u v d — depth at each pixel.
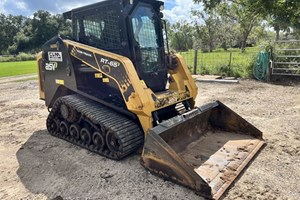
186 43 50.94
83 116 4.71
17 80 15.29
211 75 12.96
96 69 4.62
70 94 5.61
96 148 4.65
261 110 7.01
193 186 3.37
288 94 8.83
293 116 6.36
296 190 3.43
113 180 3.80
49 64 5.53
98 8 4.73
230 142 4.59
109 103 4.73
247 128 4.81
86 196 3.47
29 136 5.72
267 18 13.84
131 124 4.38
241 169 3.79
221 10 20.69
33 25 74.19
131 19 4.46
